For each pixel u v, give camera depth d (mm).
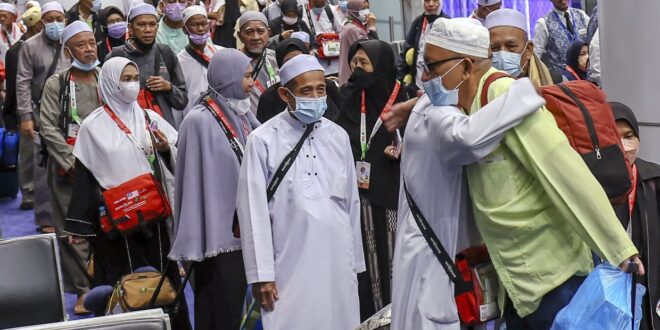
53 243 4164
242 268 5203
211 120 5180
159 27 9508
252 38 7785
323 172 4734
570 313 3480
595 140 3553
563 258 3557
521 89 3445
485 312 3734
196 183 5137
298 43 7324
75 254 6812
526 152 3461
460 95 3652
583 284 3510
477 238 3773
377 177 5328
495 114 3438
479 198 3615
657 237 4344
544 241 3551
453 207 3711
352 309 4746
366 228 5344
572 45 9555
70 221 5938
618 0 5668
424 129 3721
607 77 5789
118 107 6055
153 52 7578
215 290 5180
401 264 3854
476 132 3447
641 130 5648
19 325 4062
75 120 6883
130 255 5941
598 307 3438
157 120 6227
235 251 5184
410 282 3812
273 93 6426
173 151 6082
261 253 4566
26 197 10195
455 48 3588
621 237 3395
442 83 3617
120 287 5230
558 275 3553
